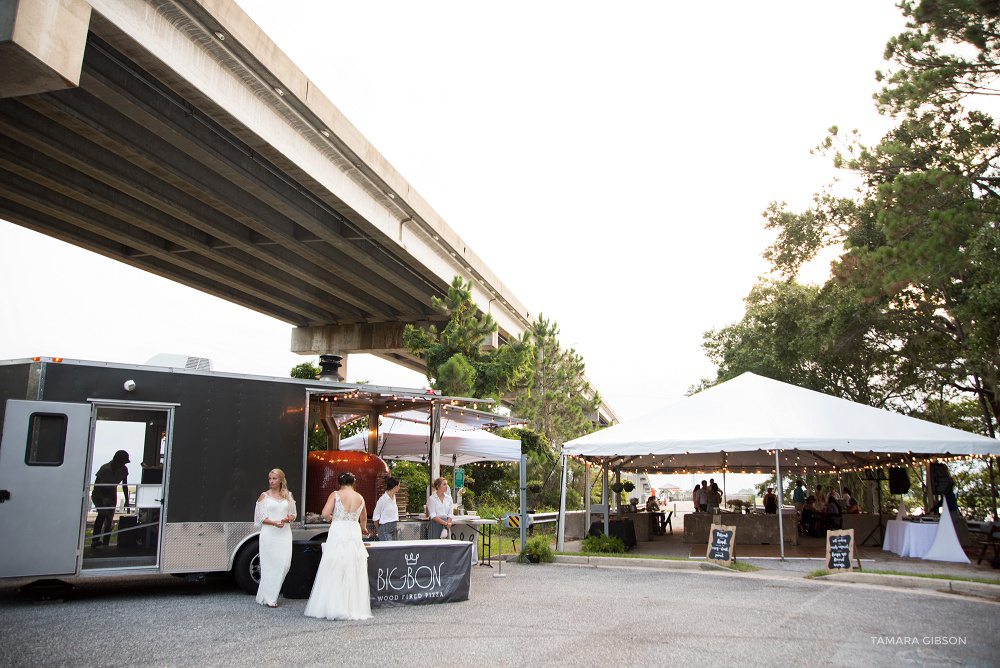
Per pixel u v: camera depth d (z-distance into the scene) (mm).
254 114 18562
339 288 35312
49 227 26312
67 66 12289
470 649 6590
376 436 13906
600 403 31141
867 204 23609
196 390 9781
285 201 23375
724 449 14672
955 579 10797
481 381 24609
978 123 20359
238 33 16734
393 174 26172
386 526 11008
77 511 8758
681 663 6133
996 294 16031
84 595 9766
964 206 16328
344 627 7613
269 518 9016
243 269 31375
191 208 24250
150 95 17297
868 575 11570
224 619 7969
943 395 27016
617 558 14578
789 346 28484
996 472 24969
